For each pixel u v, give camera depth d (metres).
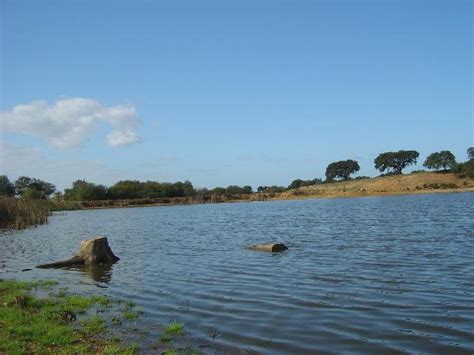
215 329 14.20
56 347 12.57
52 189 174.62
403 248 29.06
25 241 41.75
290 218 63.50
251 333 13.76
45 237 45.50
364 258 25.94
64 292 19.64
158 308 16.78
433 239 32.75
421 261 24.22
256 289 19.38
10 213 59.28
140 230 52.66
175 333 13.84
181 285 20.61
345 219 56.22
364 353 12.02
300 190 167.00
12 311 15.70
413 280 19.89
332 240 35.16
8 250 35.22
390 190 151.38
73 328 14.35
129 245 37.72
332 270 22.83
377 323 14.31
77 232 51.09
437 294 17.44
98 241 28.16
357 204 95.19
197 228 53.12
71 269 26.14
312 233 41.59
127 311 16.36
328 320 14.78
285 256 28.00
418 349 12.14
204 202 151.75
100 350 12.39
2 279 23.09
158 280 21.97
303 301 17.16
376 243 32.00
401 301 16.66
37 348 12.38
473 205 71.50
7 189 163.50
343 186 165.12
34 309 16.42
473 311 15.15
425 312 15.22
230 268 24.50
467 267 22.17
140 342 13.09
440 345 12.34
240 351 12.37
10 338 13.03
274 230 46.91
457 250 27.36
